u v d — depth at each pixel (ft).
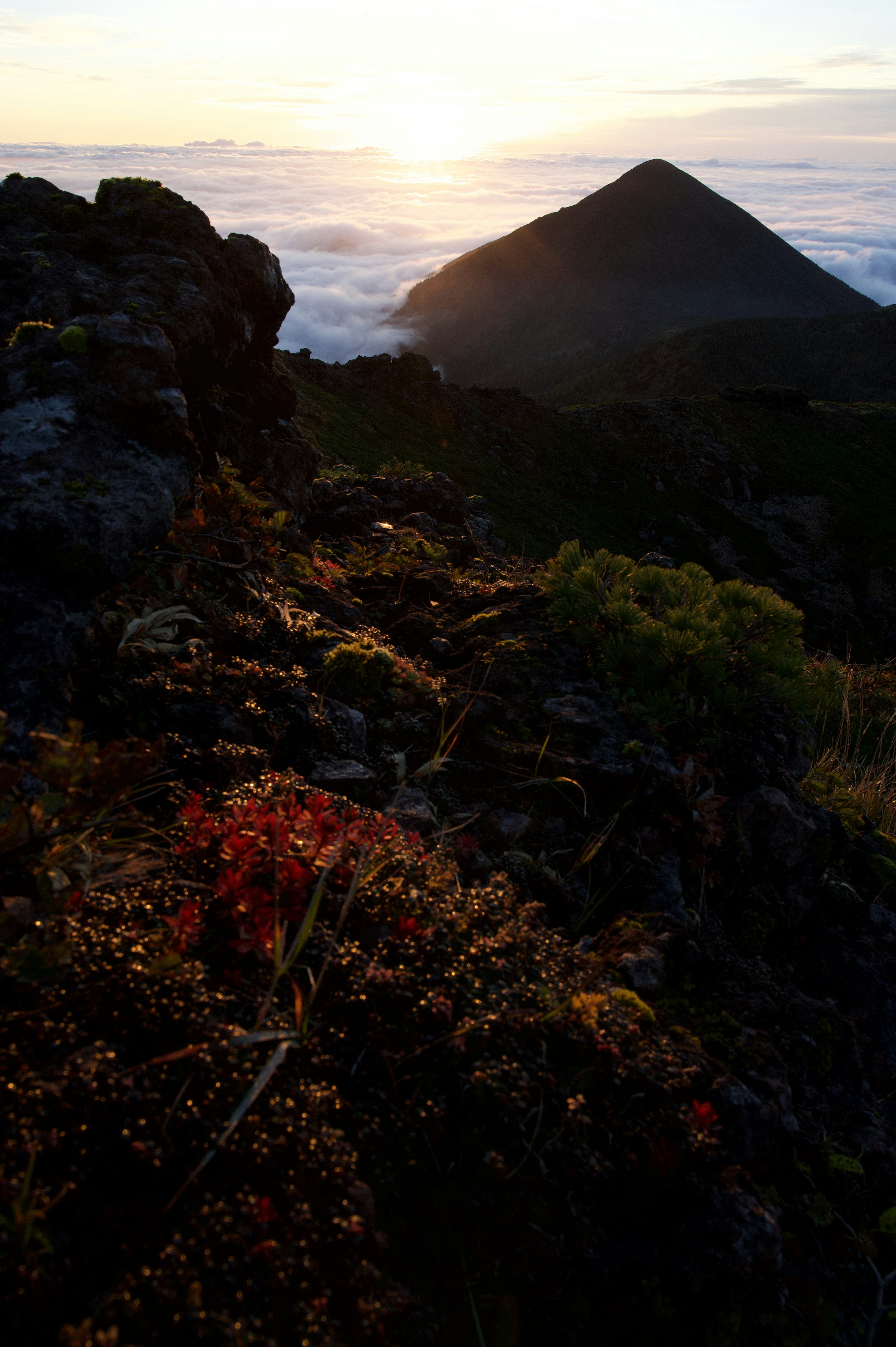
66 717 11.07
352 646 15.76
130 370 14.10
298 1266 6.14
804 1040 12.49
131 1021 7.53
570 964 10.43
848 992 14.47
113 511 12.38
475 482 273.54
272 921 8.82
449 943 9.52
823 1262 10.01
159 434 14.03
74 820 7.91
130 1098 6.69
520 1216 7.77
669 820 14.71
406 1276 7.17
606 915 13.07
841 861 17.34
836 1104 12.14
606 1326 7.72
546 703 16.63
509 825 13.58
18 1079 6.64
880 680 47.67
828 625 291.99
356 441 248.73
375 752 14.39
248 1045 7.62
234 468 22.81
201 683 13.74
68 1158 6.37
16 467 12.33
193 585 16.42
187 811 10.11
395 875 10.53
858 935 15.60
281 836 9.71
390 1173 7.59
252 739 12.87
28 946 7.35
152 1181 6.38
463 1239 7.54
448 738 15.21
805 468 354.33
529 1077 8.38
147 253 19.95
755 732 18.03
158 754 7.64
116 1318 5.53
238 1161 6.72
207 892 9.39
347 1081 8.02
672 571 20.27
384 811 12.66
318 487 33.58
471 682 17.49
